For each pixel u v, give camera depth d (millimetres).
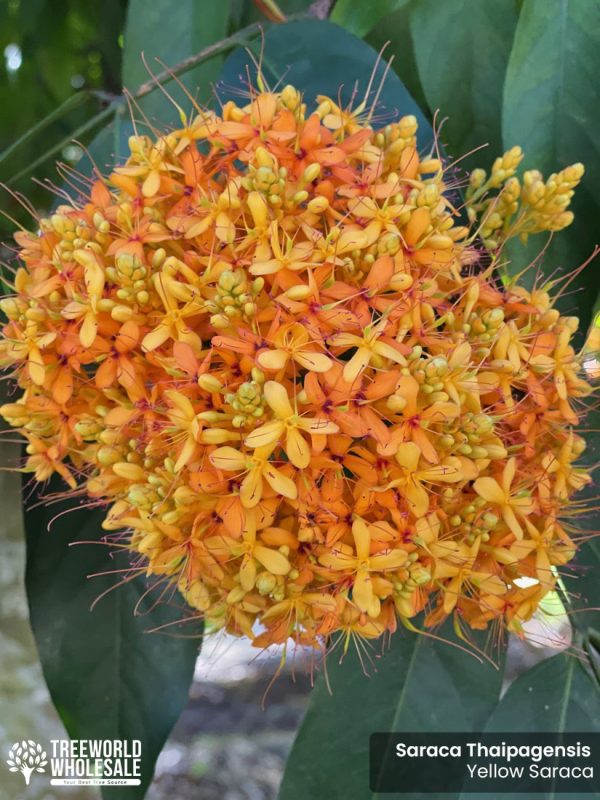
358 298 223
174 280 228
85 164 333
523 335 250
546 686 297
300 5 399
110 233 249
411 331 234
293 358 213
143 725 323
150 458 243
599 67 289
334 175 240
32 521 329
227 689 1022
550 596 313
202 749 917
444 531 242
